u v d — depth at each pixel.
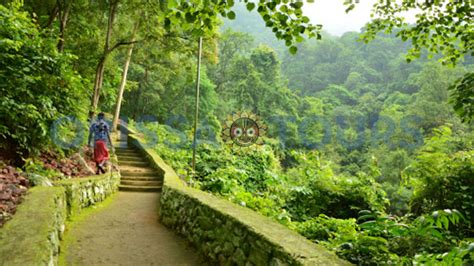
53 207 3.10
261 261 2.52
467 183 5.27
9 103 4.59
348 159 40.69
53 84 5.68
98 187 6.38
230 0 2.95
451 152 6.22
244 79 41.41
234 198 6.22
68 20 10.59
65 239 4.07
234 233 3.05
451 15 4.54
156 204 7.01
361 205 8.09
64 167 6.02
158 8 11.38
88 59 11.64
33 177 4.25
